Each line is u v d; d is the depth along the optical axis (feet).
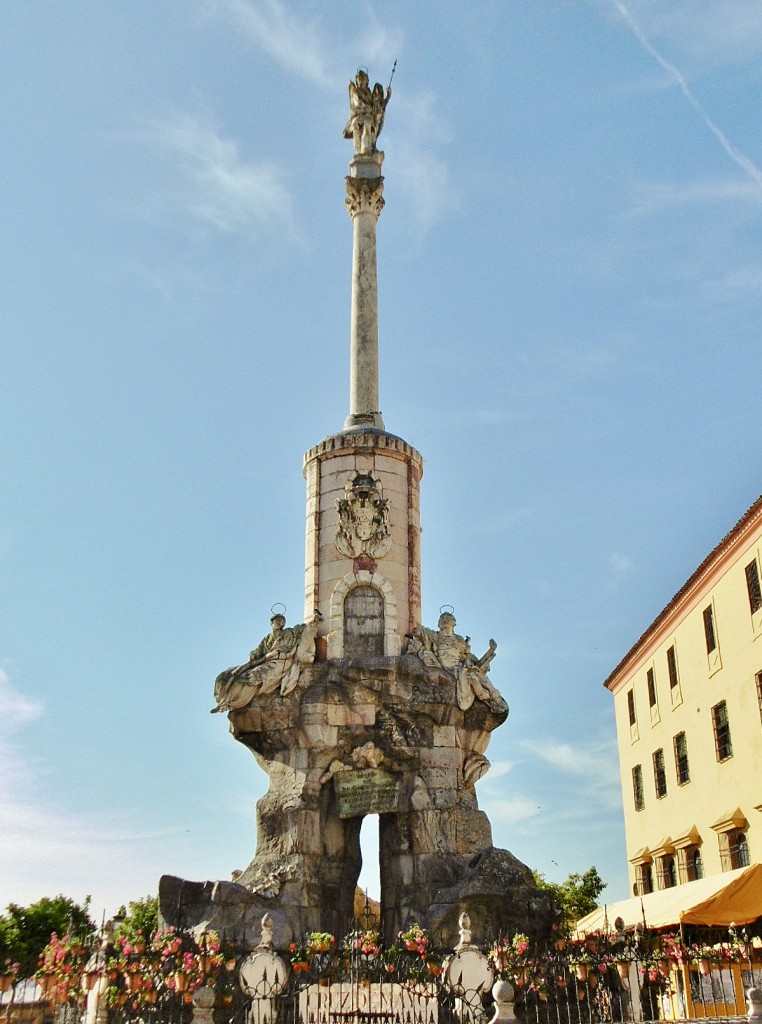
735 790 120.57
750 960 75.15
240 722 96.12
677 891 93.04
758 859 114.21
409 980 66.13
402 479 108.78
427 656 99.09
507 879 86.43
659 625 148.77
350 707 95.81
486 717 98.12
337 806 93.81
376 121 129.39
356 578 102.53
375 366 116.98
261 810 94.02
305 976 67.31
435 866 89.45
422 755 94.43
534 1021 67.31
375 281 121.08
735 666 120.98
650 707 155.84
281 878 88.84
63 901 145.79
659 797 149.59
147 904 122.62
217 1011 65.46
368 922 116.16
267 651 99.30
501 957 66.18
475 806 94.94
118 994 65.87
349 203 124.57
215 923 82.43
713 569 127.24
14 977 65.92
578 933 89.15
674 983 78.79
